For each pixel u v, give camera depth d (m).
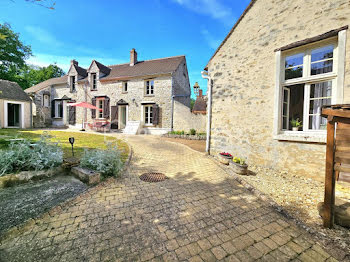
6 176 3.04
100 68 15.60
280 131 4.47
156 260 1.58
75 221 2.15
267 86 4.61
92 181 3.27
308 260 1.64
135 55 16.55
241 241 1.89
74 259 1.55
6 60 17.91
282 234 2.03
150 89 13.72
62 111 17.61
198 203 2.76
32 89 18.91
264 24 4.63
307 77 4.04
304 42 3.90
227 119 5.57
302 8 3.98
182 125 12.41
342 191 3.11
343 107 2.06
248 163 5.03
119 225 2.10
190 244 1.82
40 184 3.24
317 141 3.76
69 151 5.52
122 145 7.54
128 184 3.45
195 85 15.41
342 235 2.00
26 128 14.66
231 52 5.42
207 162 5.35
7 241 1.76
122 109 15.42
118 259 1.58
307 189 3.38
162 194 3.05
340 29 3.44
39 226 2.02
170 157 5.91
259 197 3.04
